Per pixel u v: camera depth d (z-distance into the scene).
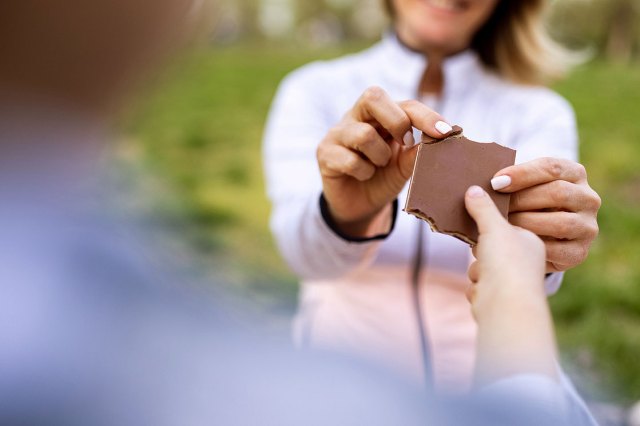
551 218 1.14
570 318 3.54
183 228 4.55
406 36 2.03
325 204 1.46
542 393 0.54
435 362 1.75
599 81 14.91
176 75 0.63
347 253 1.49
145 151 6.78
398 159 1.28
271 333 0.49
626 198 5.75
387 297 1.80
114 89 0.47
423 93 2.05
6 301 0.40
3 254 0.42
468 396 0.49
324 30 32.53
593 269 3.97
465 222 1.04
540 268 0.82
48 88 0.44
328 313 1.84
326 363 0.45
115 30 0.45
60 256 0.43
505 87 2.01
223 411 0.41
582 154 6.94
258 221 5.03
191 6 0.49
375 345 1.74
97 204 0.52
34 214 0.44
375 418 0.42
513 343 0.68
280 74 14.59
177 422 0.40
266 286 3.77
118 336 0.42
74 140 0.45
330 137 1.31
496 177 1.08
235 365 0.43
